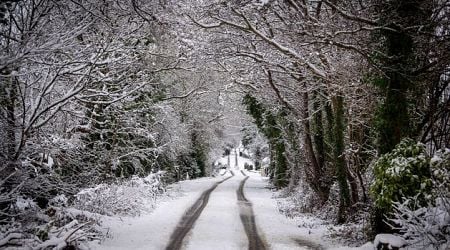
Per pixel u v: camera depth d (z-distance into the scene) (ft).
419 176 33.14
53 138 43.83
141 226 51.03
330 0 45.78
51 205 44.93
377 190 35.42
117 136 65.51
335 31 46.52
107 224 49.37
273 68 63.46
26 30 34.09
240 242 42.86
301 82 63.57
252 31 49.21
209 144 162.40
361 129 56.24
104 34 44.24
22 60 31.12
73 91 39.19
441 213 28.22
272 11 52.26
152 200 73.31
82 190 54.29
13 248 29.45
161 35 47.60
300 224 56.44
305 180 80.89
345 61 52.03
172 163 114.21
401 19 38.17
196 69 67.82
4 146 36.29
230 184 128.88
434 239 28.19
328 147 70.23
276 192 104.12
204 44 56.49
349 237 44.52
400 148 35.42
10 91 36.14
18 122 36.88
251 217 60.95
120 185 68.13
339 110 54.44
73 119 51.47
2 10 31.19
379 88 43.42
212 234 46.52
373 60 41.68
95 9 37.32
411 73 39.14
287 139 94.48
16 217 37.63
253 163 297.12
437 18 41.83
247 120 151.23
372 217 41.22
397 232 37.24
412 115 45.37
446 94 43.83
